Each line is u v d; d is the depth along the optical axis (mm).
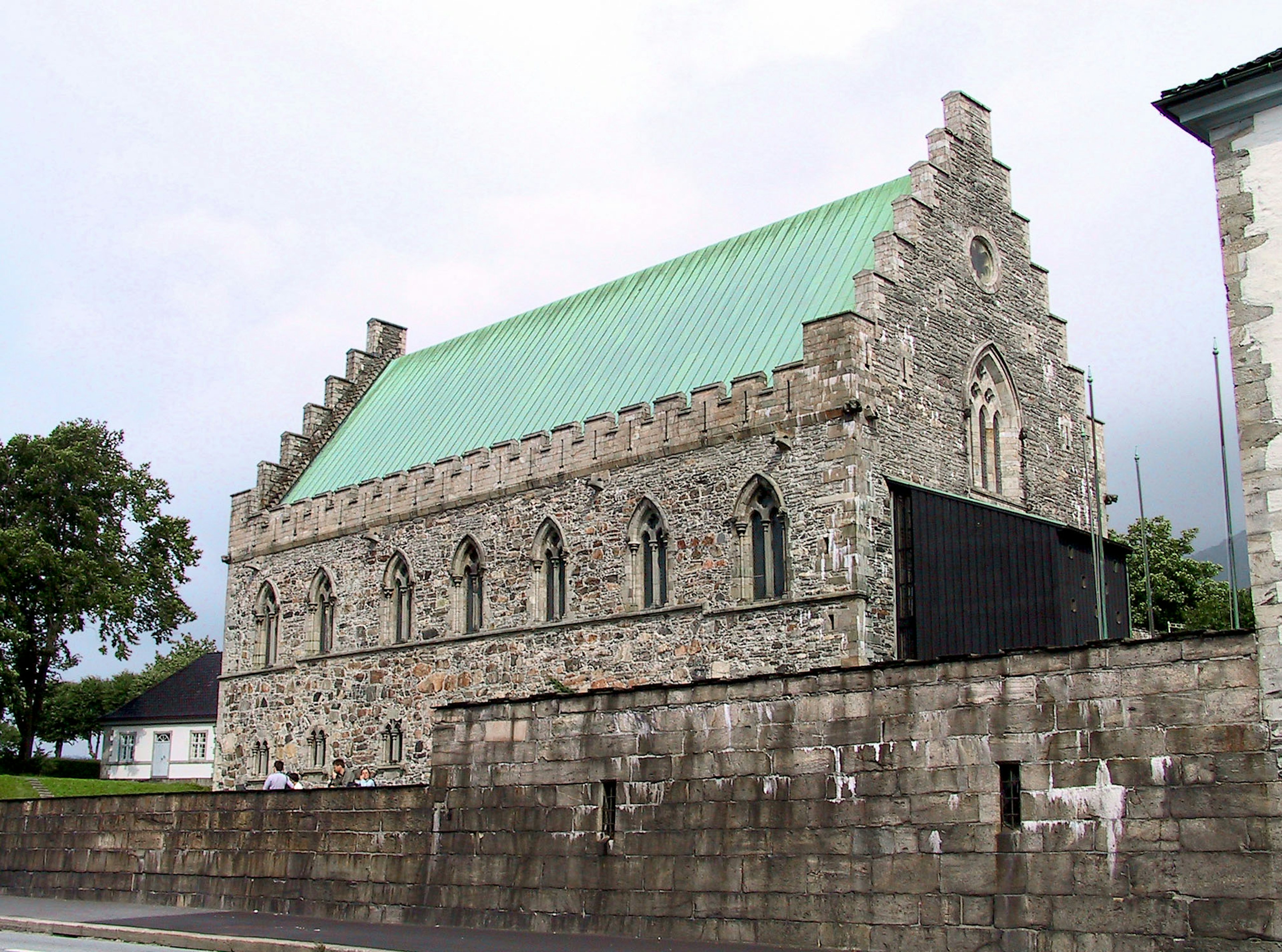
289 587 57562
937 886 21750
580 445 46250
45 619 71562
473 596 49781
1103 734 20391
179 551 79000
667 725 26047
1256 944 18500
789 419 40250
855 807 23031
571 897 26766
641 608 43531
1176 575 59906
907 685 22750
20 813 40031
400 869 29891
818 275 45938
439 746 29875
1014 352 46188
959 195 45094
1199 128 21547
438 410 58000
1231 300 20641
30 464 73750
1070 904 20266
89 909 33531
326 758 53938
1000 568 39875
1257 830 18781
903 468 40219
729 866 24516
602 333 53125
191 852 34625
